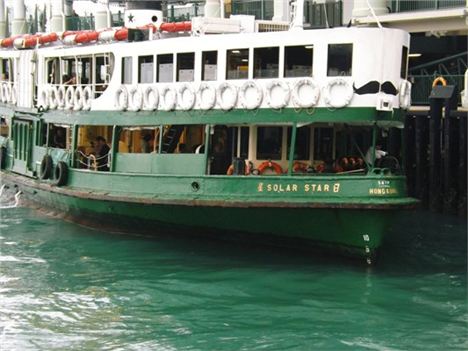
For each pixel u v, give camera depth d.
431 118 26.41
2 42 29.83
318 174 18.28
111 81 21.53
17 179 26.12
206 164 19.30
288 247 19.03
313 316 15.14
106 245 20.73
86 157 22.70
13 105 27.70
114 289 16.84
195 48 19.36
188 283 17.20
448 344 13.77
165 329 14.44
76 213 23.16
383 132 20.56
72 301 16.06
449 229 24.06
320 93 17.72
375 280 17.48
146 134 21.45
